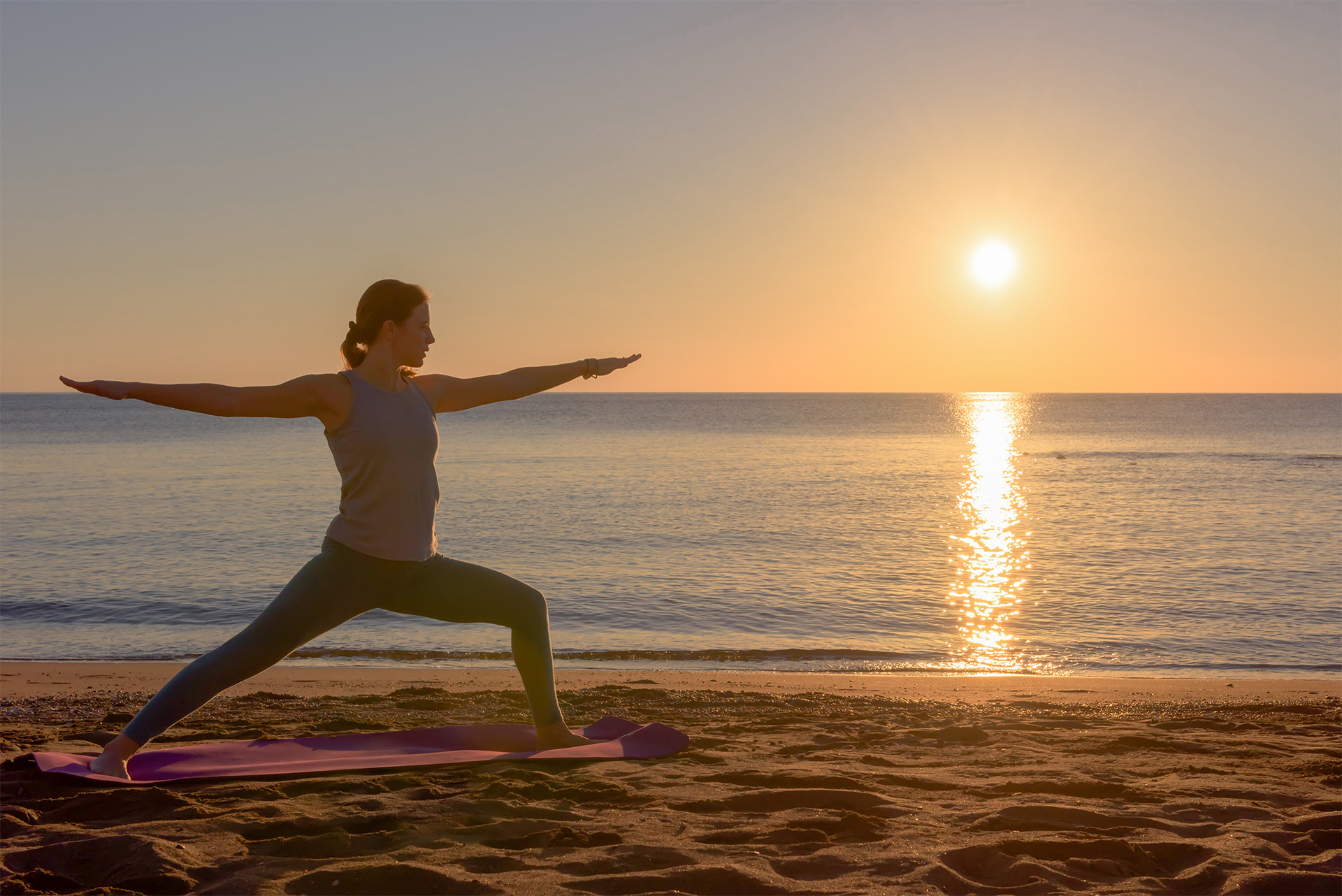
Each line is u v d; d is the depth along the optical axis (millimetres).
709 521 24703
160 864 2682
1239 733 5703
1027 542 21516
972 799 3604
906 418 135500
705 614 14062
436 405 4074
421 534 3949
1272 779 4008
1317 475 42469
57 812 3312
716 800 3488
